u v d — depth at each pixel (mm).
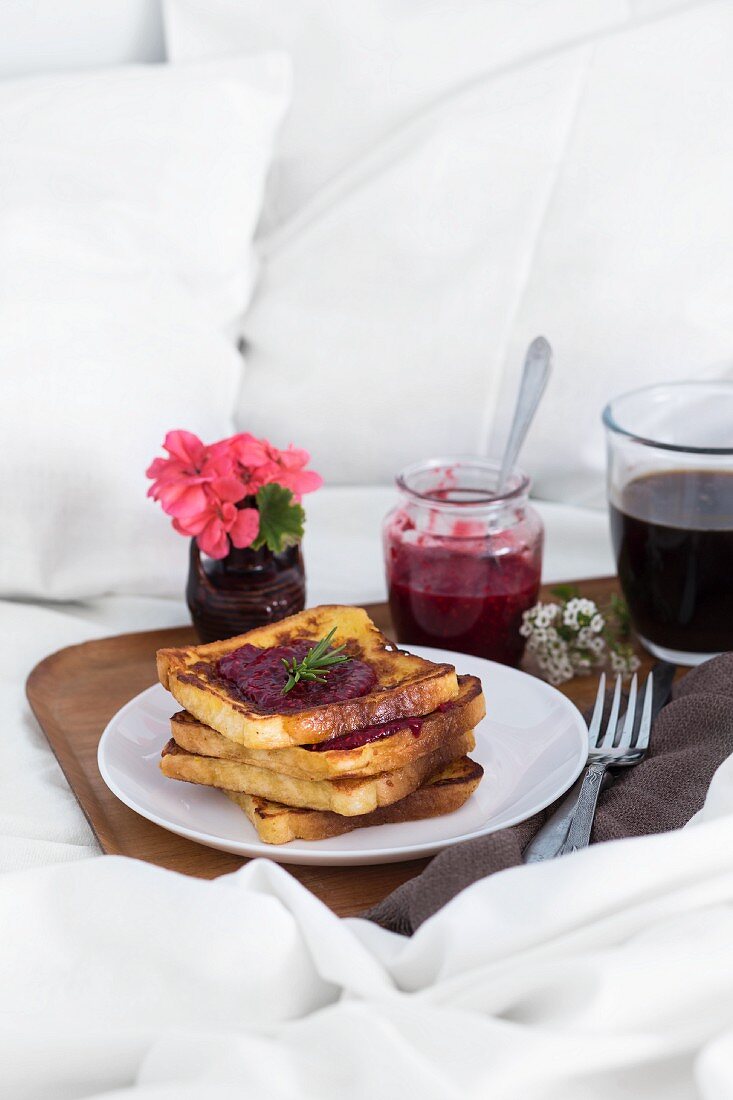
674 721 1016
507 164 1257
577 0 1278
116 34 1331
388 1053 815
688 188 1242
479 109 1262
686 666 1117
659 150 1244
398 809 963
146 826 986
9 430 1161
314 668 981
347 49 1282
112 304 1200
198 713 968
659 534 1087
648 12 1279
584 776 982
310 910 862
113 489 1176
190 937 864
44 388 1166
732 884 857
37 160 1214
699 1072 806
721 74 1244
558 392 1269
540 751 1012
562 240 1253
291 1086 819
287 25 1290
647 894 861
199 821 969
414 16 1280
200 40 1303
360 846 951
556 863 867
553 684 1101
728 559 1083
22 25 1316
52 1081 861
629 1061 820
